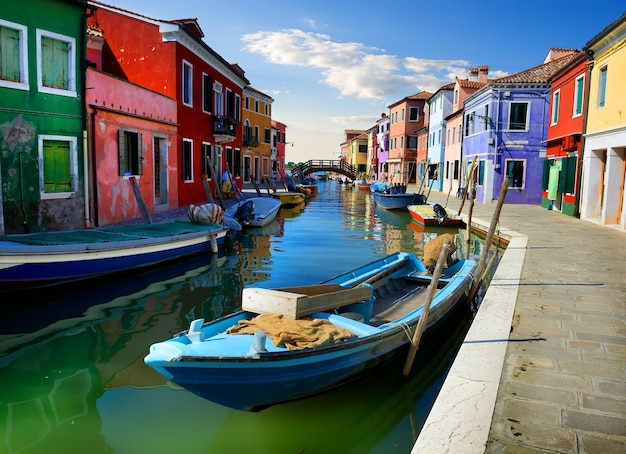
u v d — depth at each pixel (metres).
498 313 6.12
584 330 5.49
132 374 5.62
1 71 11.17
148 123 16.41
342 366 4.94
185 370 4.27
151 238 10.34
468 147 29.64
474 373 4.28
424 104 49.31
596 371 4.37
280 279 10.32
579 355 4.74
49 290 8.73
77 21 12.78
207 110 22.22
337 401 5.21
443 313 6.96
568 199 18.58
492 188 25.17
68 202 12.71
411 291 8.25
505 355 4.73
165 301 8.55
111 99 14.24
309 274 10.84
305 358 4.55
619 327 5.59
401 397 5.32
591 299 6.82
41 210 12.03
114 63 19.03
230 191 23.78
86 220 13.18
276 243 15.04
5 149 11.21
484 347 4.93
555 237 12.87
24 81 11.55
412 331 5.78
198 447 4.27
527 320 5.86
